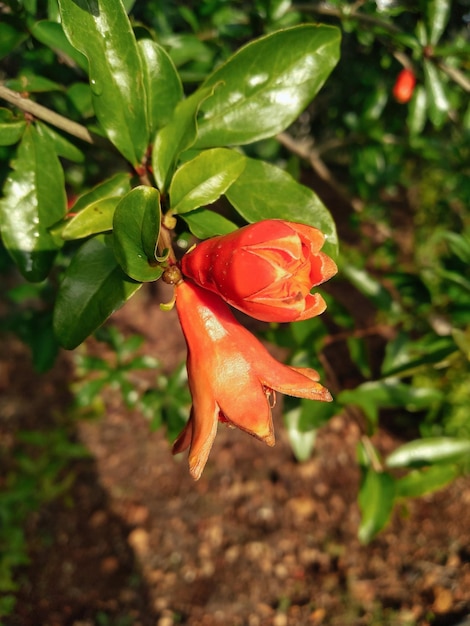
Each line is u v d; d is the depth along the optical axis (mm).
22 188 112
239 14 216
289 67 107
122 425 382
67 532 329
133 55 97
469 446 157
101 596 304
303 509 340
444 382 327
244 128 109
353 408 163
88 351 409
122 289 95
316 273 76
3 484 337
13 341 425
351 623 293
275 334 175
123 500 345
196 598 306
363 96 290
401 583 306
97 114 100
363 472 156
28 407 385
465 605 294
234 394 84
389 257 344
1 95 102
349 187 366
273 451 367
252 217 104
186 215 99
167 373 398
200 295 89
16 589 302
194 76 165
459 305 186
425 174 471
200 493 349
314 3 213
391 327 421
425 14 175
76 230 92
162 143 103
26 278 115
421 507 335
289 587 310
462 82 179
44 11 148
